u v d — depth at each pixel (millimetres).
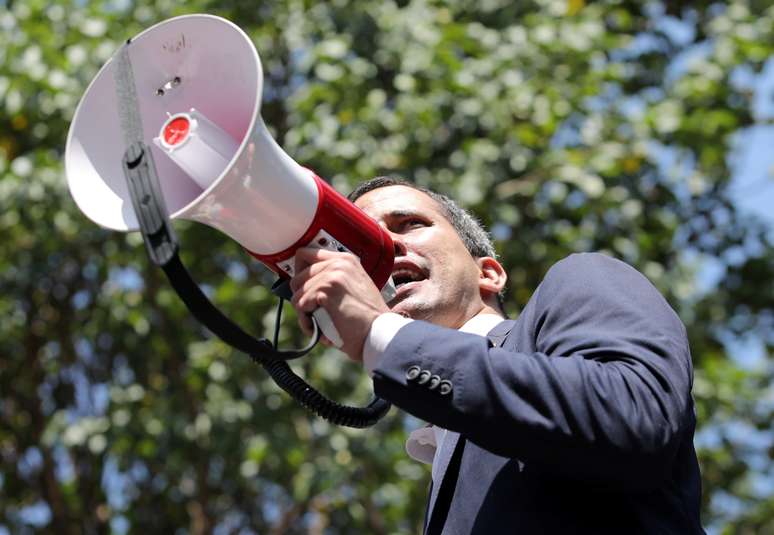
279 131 20000
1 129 19734
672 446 5402
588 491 5621
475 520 5781
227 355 18453
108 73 6219
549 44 20094
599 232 19641
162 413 18703
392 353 5531
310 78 20219
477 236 7984
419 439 7020
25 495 20781
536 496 5664
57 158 19922
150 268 19469
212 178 5957
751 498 21344
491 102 19203
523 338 6086
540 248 19281
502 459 5867
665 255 21234
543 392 5344
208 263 19734
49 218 19094
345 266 5766
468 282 7508
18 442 20812
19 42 19297
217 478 19938
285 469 18438
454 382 5414
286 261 6000
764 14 22391
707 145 20734
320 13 20078
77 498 20562
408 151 19125
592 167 19219
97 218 6023
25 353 20781
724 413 20656
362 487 18625
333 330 5707
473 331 7258
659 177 21109
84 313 20375
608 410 5312
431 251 7504
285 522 19328
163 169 6188
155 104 6242
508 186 19109
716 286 22172
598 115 20016
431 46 19469
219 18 5938
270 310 18375
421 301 7340
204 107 6141
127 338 19766
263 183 5820
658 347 5637
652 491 5688
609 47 20469
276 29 20297
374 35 19969
